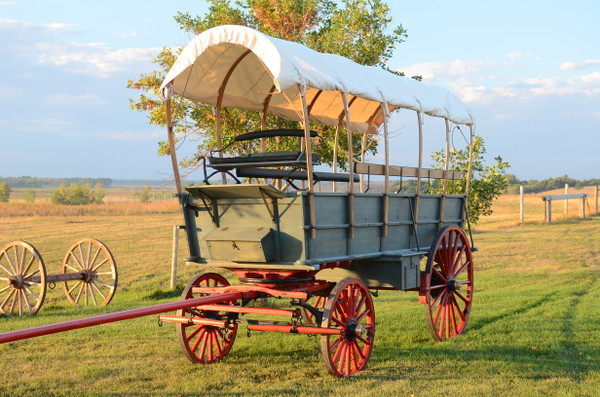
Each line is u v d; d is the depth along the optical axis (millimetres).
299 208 6457
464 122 9781
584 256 19734
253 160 6887
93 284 13422
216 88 8109
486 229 29562
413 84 8812
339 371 6809
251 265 6809
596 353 7707
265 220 6730
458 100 9836
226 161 7078
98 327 10070
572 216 34594
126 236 27281
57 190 80438
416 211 8484
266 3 14227
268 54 6293
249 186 6465
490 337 8773
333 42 14453
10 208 46875
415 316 10516
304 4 14656
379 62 14961
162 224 34156
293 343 8609
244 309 6980
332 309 6664
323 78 6691
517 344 8281
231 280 16188
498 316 10398
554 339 8484
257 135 7469
